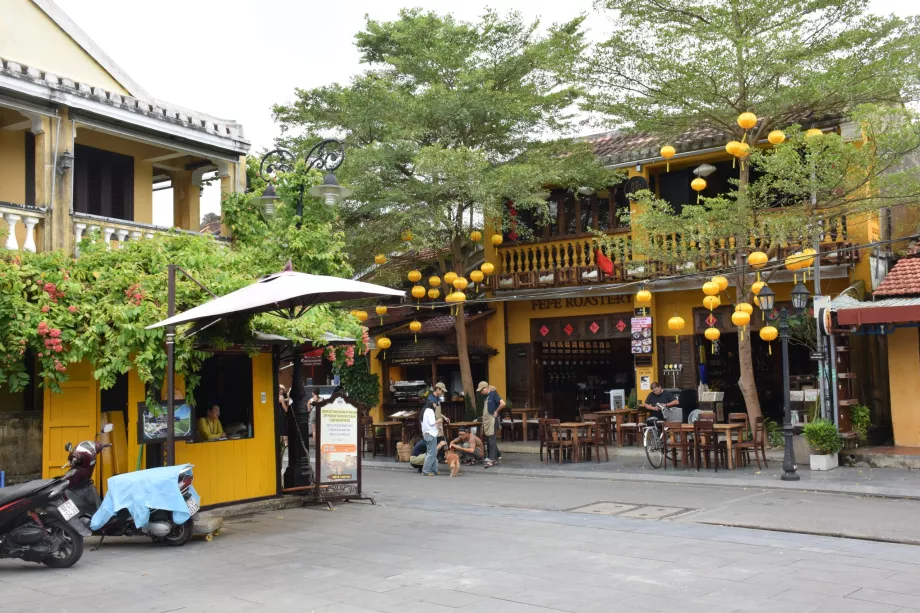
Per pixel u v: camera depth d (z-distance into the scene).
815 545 9.48
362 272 21.91
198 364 11.41
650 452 18.34
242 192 14.64
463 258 25.05
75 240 11.87
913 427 16.92
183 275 11.66
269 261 14.06
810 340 18.31
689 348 21.17
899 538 9.70
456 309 21.72
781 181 15.89
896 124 15.83
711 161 21.06
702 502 12.87
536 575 8.06
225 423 12.99
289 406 14.19
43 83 11.42
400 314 25.12
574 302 23.00
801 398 18.33
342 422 13.55
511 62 21.14
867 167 15.90
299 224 14.55
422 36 21.38
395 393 24.06
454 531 10.73
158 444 11.44
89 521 9.34
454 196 20.09
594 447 20.56
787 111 18.05
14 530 8.63
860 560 8.62
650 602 6.96
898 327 17.09
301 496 13.31
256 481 12.83
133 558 9.29
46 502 8.76
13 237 11.12
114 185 14.63
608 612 6.69
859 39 16.77
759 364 23.52
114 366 10.60
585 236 22.47
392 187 20.33
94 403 11.73
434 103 20.11
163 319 10.80
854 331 17.16
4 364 10.40
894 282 16.86
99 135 14.30
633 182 21.42
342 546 9.82
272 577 8.22
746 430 17.75
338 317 14.48
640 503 12.95
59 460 11.32
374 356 24.62
